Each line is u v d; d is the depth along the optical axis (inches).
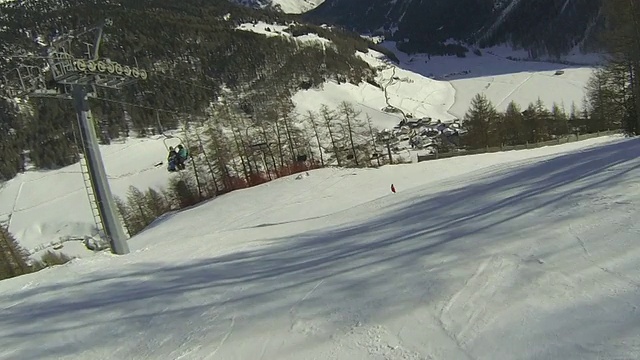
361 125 2132.1
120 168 2472.9
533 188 248.4
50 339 152.0
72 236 2012.8
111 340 144.6
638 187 185.8
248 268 217.2
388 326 120.7
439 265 155.5
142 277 225.9
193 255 281.1
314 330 127.3
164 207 1662.2
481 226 194.7
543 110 2356.1
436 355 104.0
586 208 177.6
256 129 1914.4
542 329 104.7
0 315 187.3
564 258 138.3
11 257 1314.0
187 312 159.0
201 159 1584.6
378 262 176.7
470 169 840.3
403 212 307.3
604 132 1354.6
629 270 122.1
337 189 861.2
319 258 210.4
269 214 741.9
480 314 117.0
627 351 90.2
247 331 134.9
